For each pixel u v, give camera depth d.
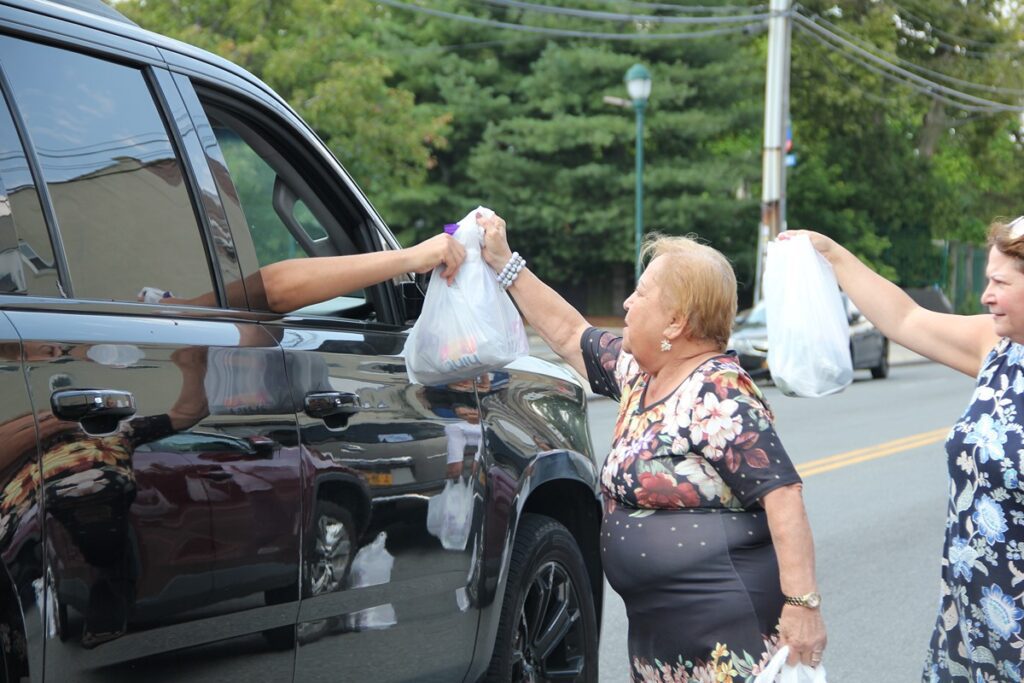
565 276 38.34
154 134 2.98
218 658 2.80
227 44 20.41
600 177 35.38
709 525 3.04
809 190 45.00
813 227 45.22
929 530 8.91
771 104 24.41
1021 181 55.28
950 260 48.62
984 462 2.97
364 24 35.88
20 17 2.70
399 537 3.32
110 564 2.53
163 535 2.63
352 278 3.27
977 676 3.06
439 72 36.47
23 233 2.55
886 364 23.75
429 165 24.31
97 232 2.73
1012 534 2.96
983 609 3.02
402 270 3.32
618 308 39.69
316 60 22.20
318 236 3.82
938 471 11.62
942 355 3.35
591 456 4.42
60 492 2.43
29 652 2.37
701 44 36.12
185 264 2.94
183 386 2.73
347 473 3.15
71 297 2.62
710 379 3.04
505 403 3.95
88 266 2.68
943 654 3.20
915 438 14.02
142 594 2.59
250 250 3.14
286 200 3.74
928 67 48.56
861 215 45.44
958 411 17.23
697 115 35.31
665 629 3.11
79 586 2.46
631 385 3.29
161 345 2.71
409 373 3.47
